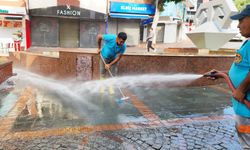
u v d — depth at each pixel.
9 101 4.94
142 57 6.21
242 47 2.10
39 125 3.67
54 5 19.39
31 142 3.10
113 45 5.17
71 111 4.39
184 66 6.49
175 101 5.21
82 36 21.05
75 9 19.86
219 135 3.51
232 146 3.18
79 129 3.56
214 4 9.19
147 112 4.43
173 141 3.28
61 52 6.95
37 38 20.08
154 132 3.54
